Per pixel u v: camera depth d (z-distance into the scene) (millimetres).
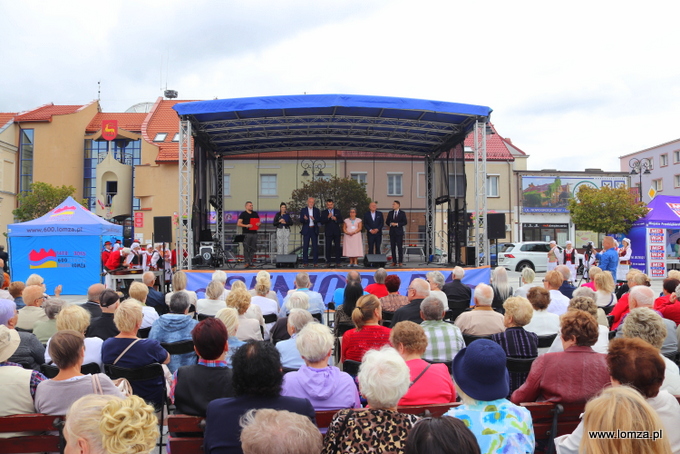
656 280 18438
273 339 5035
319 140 13594
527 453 2314
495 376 2357
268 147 13828
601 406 1501
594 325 2992
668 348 4281
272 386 2428
